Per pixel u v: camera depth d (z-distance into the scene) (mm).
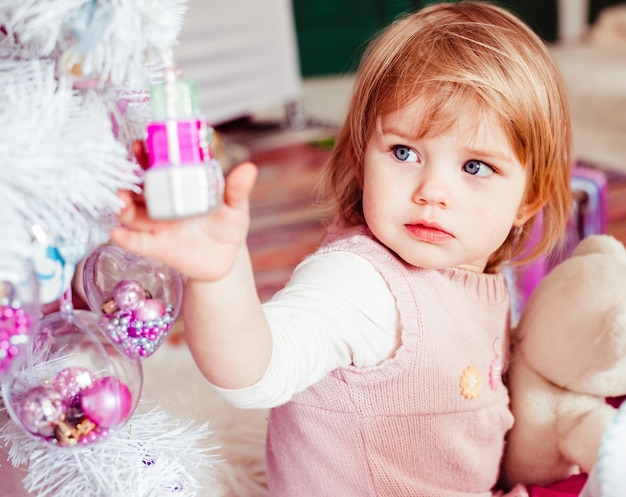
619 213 2131
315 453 779
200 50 2779
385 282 730
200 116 468
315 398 759
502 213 748
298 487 801
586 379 807
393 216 728
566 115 835
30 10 465
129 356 566
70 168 475
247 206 501
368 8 4238
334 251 748
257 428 1016
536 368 854
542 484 866
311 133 3189
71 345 538
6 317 467
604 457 507
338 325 686
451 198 717
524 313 884
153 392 1063
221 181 476
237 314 544
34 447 620
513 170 748
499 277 855
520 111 740
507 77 743
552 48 4414
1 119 472
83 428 541
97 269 580
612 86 3393
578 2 4641
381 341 716
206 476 854
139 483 604
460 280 796
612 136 2863
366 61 809
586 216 1329
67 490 611
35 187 470
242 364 569
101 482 597
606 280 815
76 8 467
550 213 892
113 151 500
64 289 536
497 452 839
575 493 813
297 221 2234
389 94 744
